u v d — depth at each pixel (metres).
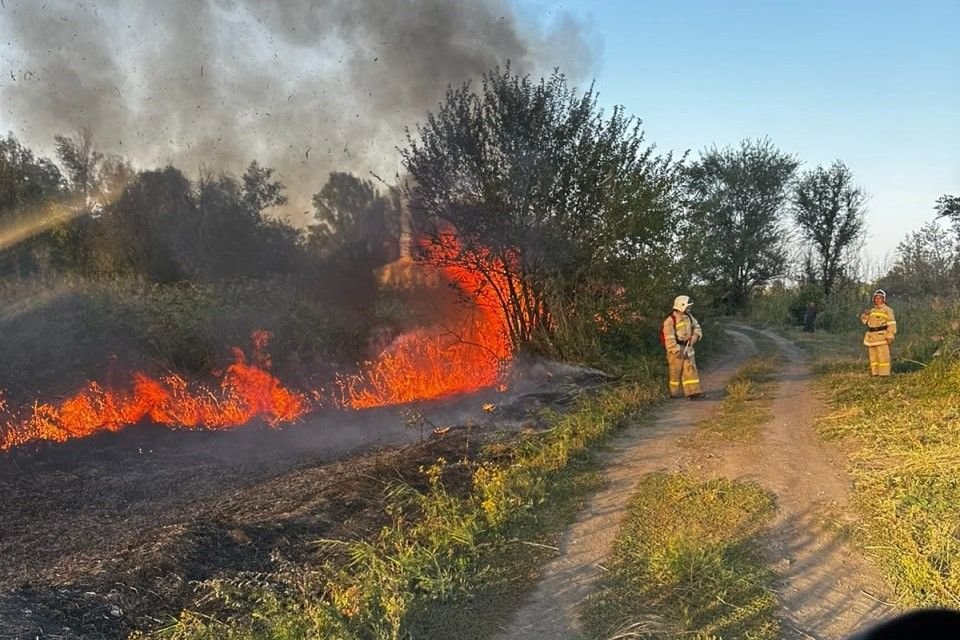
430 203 15.38
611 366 15.27
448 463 8.33
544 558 5.59
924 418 9.33
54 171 17.47
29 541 6.50
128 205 17.89
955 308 16.59
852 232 47.56
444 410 12.68
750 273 50.94
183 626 4.32
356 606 4.46
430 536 5.78
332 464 8.96
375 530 6.20
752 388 13.07
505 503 6.49
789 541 5.80
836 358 17.70
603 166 15.55
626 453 8.66
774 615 4.55
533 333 15.83
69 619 4.36
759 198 50.94
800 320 37.59
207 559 5.48
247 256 18.81
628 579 5.12
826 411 10.67
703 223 21.81
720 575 5.01
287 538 6.00
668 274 17.00
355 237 19.05
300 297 17.53
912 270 36.00
